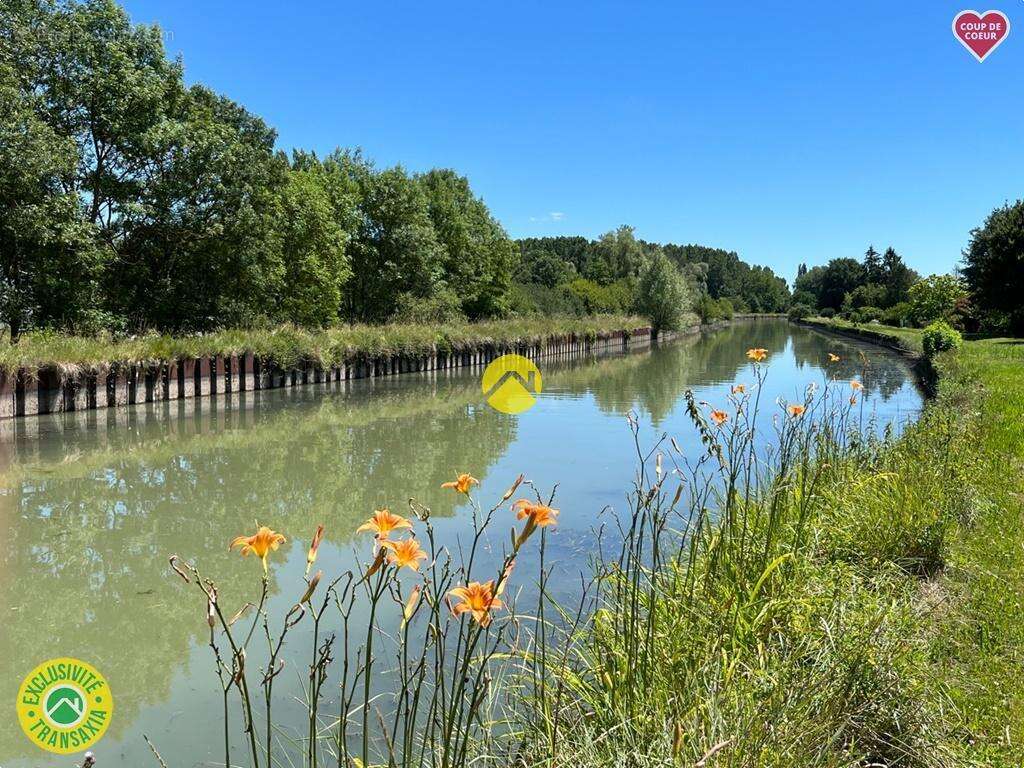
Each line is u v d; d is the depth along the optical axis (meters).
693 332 57.19
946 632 3.17
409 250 27.80
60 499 6.75
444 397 14.99
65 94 15.23
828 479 5.16
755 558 3.41
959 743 2.33
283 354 15.74
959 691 2.68
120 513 6.35
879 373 19.95
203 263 17.97
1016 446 6.77
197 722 3.11
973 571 3.88
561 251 77.56
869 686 2.41
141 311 16.94
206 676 3.56
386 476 7.81
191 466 8.20
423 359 20.77
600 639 2.85
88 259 14.51
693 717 2.23
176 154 16.64
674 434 10.41
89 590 4.68
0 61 13.83
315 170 26.78
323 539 5.69
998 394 10.61
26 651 3.82
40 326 13.93
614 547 5.16
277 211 19.77
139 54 16.56
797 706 2.26
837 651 2.52
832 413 6.19
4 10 14.08
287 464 8.38
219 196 17.48
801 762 2.03
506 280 36.00
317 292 22.44
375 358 18.94
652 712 2.32
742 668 2.59
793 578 3.23
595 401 14.65
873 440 6.77
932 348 19.83
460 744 2.59
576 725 2.38
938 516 4.29
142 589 4.71
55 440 9.41
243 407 12.89
